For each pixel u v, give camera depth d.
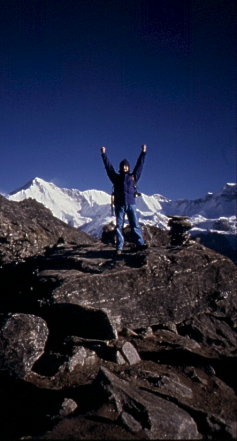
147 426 3.38
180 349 5.45
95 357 4.77
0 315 4.89
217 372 5.14
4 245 8.00
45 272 6.44
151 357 5.21
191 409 3.91
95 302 6.00
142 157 6.94
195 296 6.89
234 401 4.44
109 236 9.98
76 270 6.48
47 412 3.65
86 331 5.36
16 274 7.06
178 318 6.61
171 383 4.34
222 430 3.69
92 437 3.11
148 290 6.46
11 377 4.30
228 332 6.65
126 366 4.70
